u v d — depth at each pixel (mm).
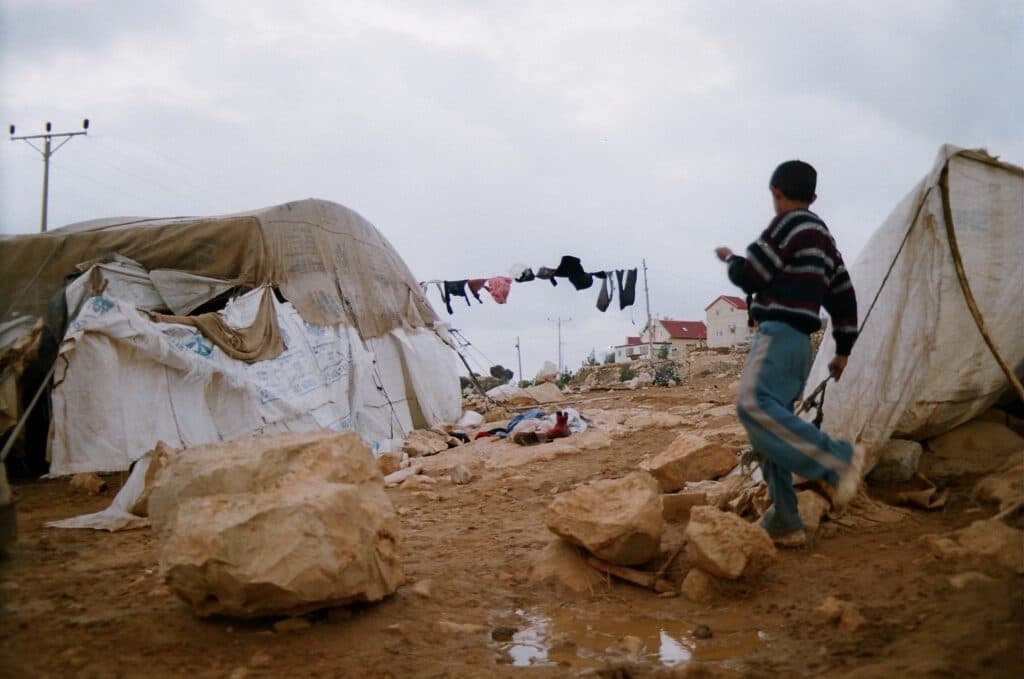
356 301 13930
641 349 70875
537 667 3314
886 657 3012
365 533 3916
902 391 5285
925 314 5273
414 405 14727
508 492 7746
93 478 8781
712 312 71562
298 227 13227
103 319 9219
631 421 13211
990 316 5410
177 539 3598
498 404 18969
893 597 3641
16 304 11211
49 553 5559
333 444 4238
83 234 11867
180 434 9602
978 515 4715
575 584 4426
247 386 10406
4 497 4969
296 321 11969
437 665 3324
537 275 17656
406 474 9297
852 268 5762
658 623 3871
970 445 5781
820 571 4184
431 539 5664
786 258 4215
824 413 5500
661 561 4680
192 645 3500
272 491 3857
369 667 3285
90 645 3482
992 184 5430
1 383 9102
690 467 6660
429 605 4098
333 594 3697
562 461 9789
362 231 15445
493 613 4059
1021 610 3086
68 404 9102
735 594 4070
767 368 4176
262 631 3648
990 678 2631
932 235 5246
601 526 4441
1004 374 5590
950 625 3123
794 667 3109
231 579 3502
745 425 4203
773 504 4570
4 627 3719
